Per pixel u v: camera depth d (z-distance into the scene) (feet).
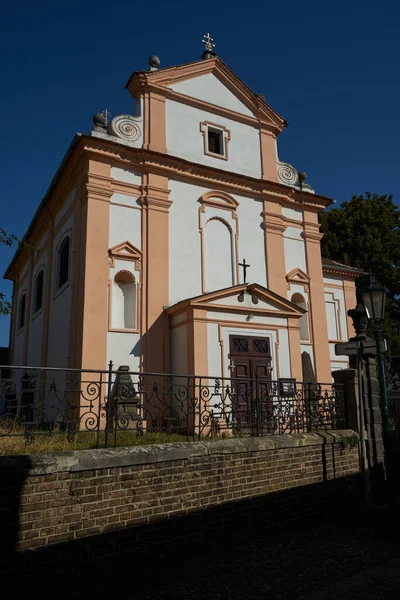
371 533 25.02
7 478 16.70
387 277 93.71
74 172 48.26
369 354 33.71
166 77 51.62
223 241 51.39
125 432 26.89
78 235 45.68
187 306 42.80
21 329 70.74
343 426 33.24
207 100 54.29
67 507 18.03
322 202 59.47
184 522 21.56
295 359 47.60
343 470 30.32
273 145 58.34
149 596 17.12
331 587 17.81
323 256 98.12
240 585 18.11
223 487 23.49
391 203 101.65
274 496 25.82
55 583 17.21
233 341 44.32
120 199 45.83
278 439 27.12
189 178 50.29
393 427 34.76
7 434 20.02
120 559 19.11
